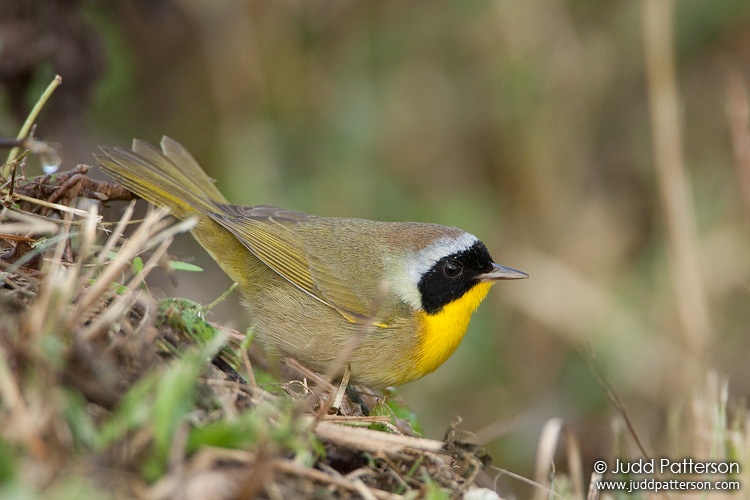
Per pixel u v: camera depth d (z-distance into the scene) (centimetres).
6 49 968
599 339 1290
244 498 446
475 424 1269
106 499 417
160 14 1188
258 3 1314
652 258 1369
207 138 1365
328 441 564
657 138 1223
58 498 400
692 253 1194
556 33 1371
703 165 1423
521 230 1383
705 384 1170
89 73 1020
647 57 1241
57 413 446
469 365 1295
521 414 1188
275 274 870
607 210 1386
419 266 835
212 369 589
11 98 1001
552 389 1294
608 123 1430
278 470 496
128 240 623
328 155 1317
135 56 1329
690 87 1445
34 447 426
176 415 464
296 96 1348
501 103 1382
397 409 840
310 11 1359
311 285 842
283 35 1334
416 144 1377
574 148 1388
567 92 1379
